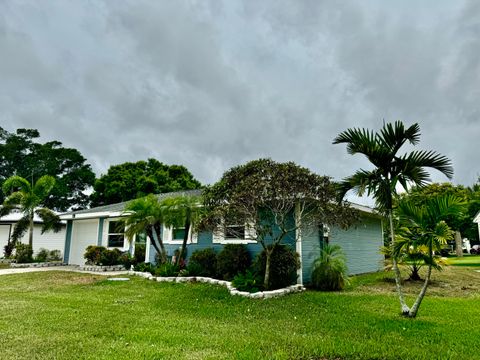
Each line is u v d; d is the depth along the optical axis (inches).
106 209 792.3
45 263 784.9
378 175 296.5
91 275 577.0
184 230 585.9
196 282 475.8
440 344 210.2
